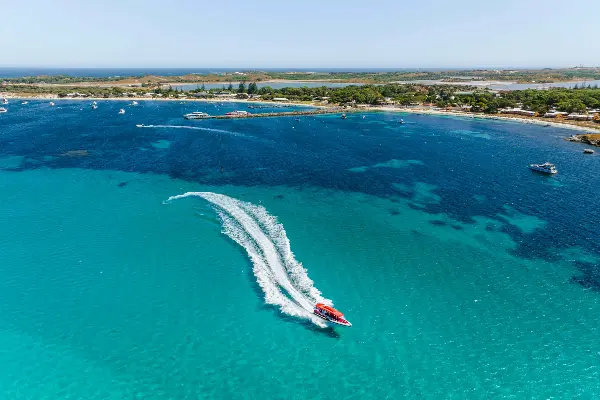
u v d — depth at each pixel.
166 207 76.06
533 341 42.66
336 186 92.88
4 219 69.94
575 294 51.03
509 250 62.44
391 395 35.97
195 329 43.38
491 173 105.69
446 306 48.12
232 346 41.16
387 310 47.16
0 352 39.66
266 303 47.66
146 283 51.34
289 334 42.88
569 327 44.91
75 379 36.88
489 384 37.31
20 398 34.81
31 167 103.31
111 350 40.34
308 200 83.00
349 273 54.81
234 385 36.62
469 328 44.44
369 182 96.56
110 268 54.69
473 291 51.34
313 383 37.06
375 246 62.97
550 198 86.06
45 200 79.44
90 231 65.62
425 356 40.41
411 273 55.25
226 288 50.53
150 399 34.94
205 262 56.44
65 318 44.75
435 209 79.38
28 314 45.28
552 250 62.53
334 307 47.31
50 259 56.88
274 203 80.44
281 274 53.47
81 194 83.06
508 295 50.62
